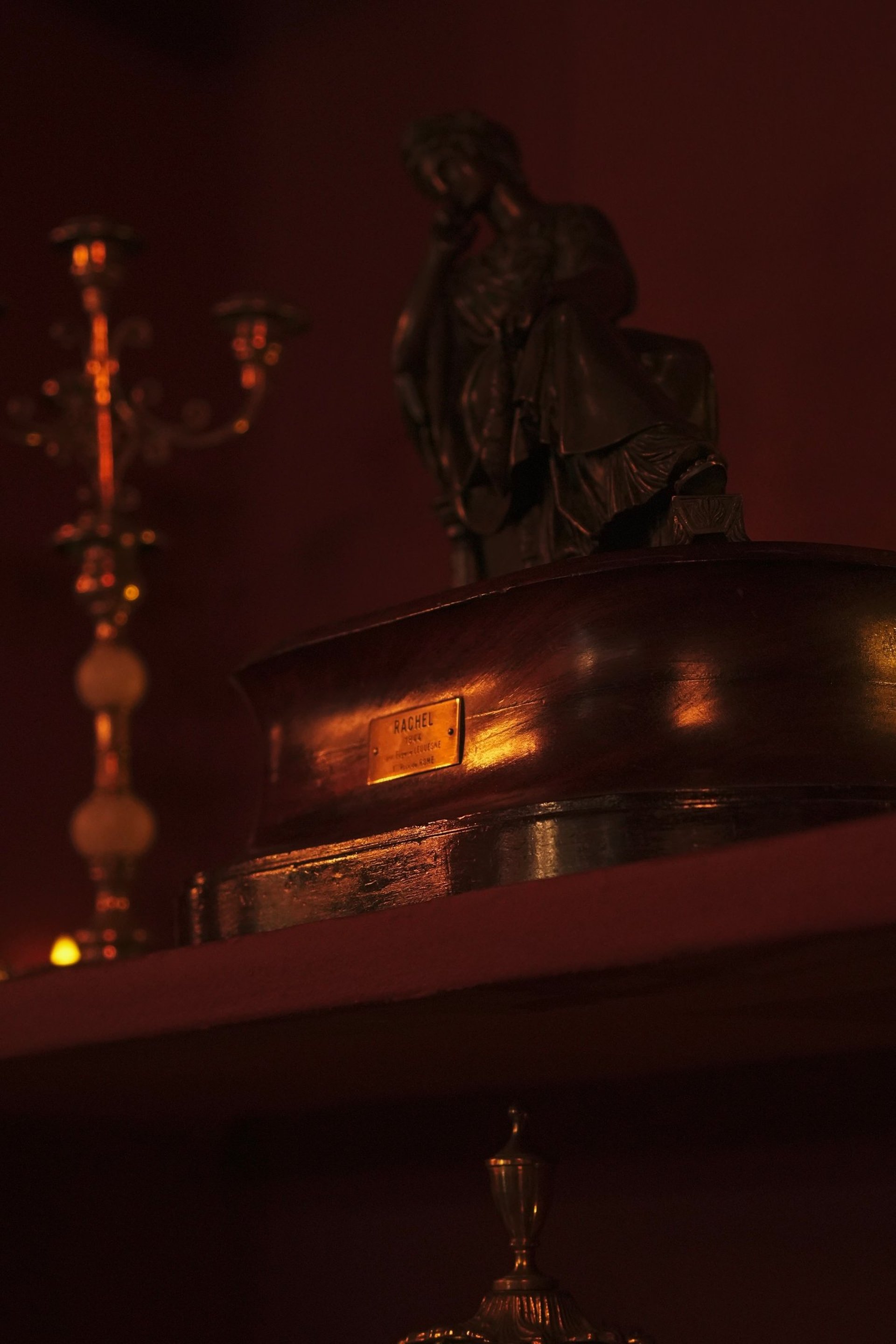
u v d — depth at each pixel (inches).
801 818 42.7
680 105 60.4
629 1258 55.6
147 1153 60.8
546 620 46.4
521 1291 48.1
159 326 72.2
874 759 45.1
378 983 41.1
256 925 48.0
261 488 70.0
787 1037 49.3
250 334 65.2
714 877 34.2
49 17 72.6
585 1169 56.5
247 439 70.8
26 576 69.7
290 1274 61.3
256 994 44.5
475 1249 58.0
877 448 55.4
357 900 46.8
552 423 49.1
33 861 68.3
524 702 46.4
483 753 46.6
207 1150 61.8
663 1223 55.2
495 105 64.7
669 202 60.2
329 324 68.9
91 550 65.3
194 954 45.9
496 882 44.9
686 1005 44.5
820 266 57.0
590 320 49.4
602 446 47.9
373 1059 50.5
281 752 49.7
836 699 45.4
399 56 68.0
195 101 72.9
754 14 59.2
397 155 67.7
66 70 72.6
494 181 52.6
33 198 71.6
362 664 48.5
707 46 60.0
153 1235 60.5
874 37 56.9
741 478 57.6
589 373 48.7
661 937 35.0
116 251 66.4
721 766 44.7
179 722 70.1
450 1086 56.0
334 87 69.8
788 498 56.7
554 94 63.2
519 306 49.9
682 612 45.8
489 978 38.4
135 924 63.4
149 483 71.3
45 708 69.4
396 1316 59.1
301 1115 61.8
